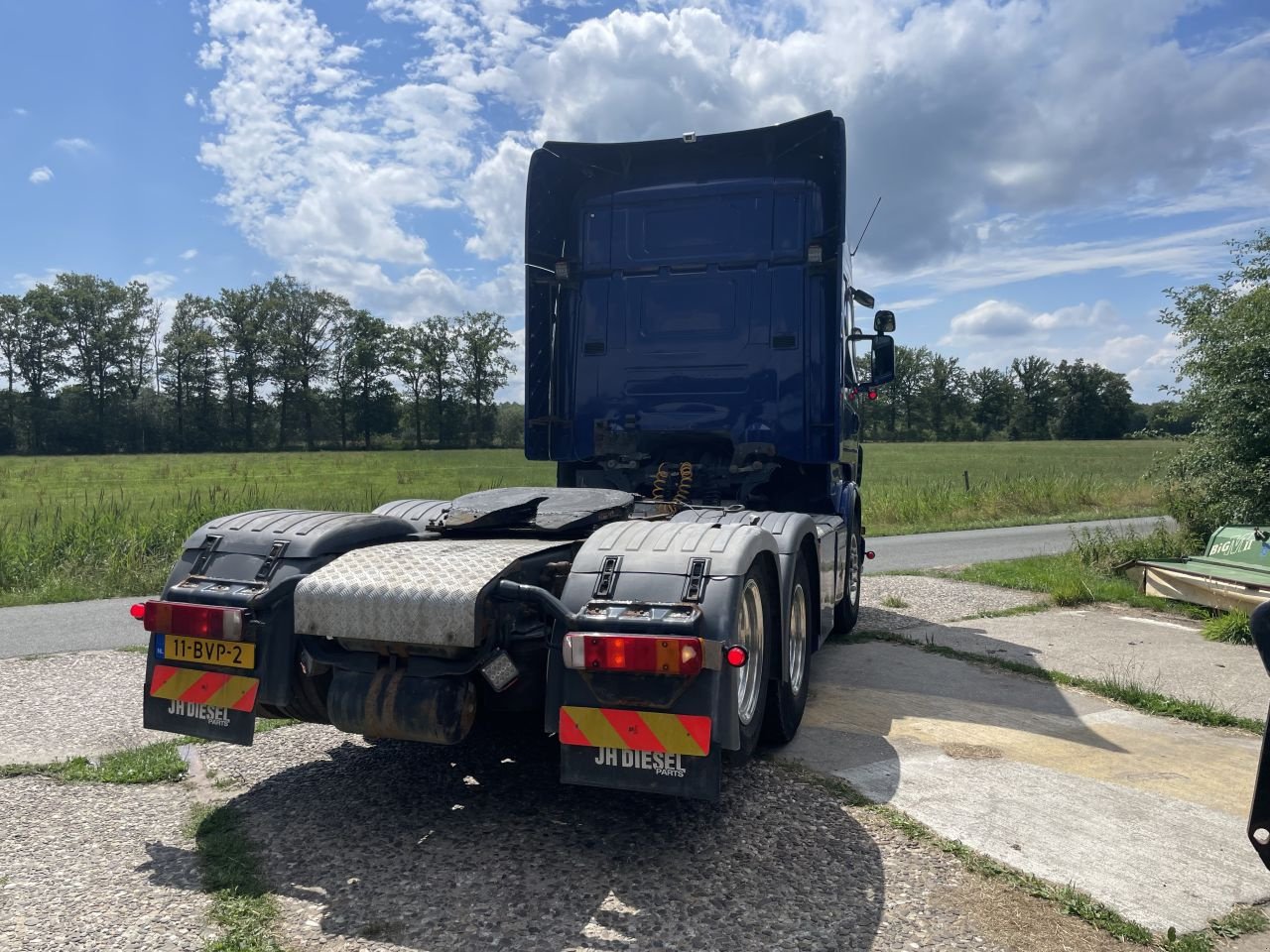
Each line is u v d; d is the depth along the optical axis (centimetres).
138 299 10400
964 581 1045
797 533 448
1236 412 1045
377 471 4978
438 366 11262
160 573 1091
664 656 291
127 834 338
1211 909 291
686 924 274
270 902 284
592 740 307
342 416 10950
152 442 10150
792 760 427
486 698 360
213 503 1560
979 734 473
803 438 602
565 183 659
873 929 273
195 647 346
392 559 339
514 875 305
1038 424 13462
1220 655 663
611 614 311
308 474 4656
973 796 384
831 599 593
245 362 10694
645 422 634
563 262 636
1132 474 3838
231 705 339
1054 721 499
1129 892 301
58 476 4506
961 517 2108
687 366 624
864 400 784
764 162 621
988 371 13750
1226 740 472
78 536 1212
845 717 502
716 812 361
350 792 383
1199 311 1120
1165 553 1093
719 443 631
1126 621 799
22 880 299
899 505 2116
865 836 341
